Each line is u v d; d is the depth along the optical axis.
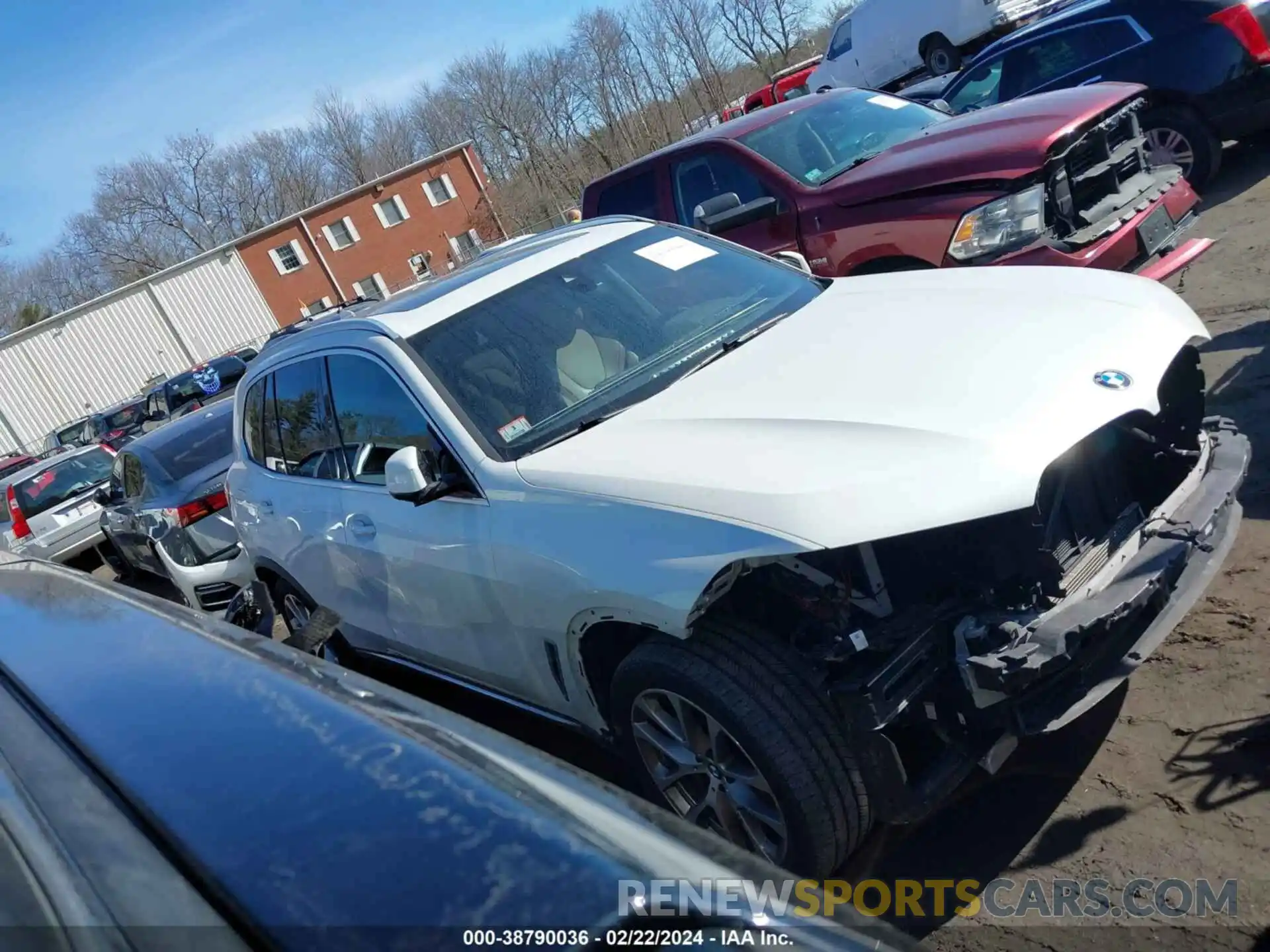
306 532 4.17
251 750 1.46
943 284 3.66
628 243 4.19
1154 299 3.28
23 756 1.57
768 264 4.28
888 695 2.41
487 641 3.32
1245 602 3.35
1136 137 5.61
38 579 2.73
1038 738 3.08
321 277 45.62
